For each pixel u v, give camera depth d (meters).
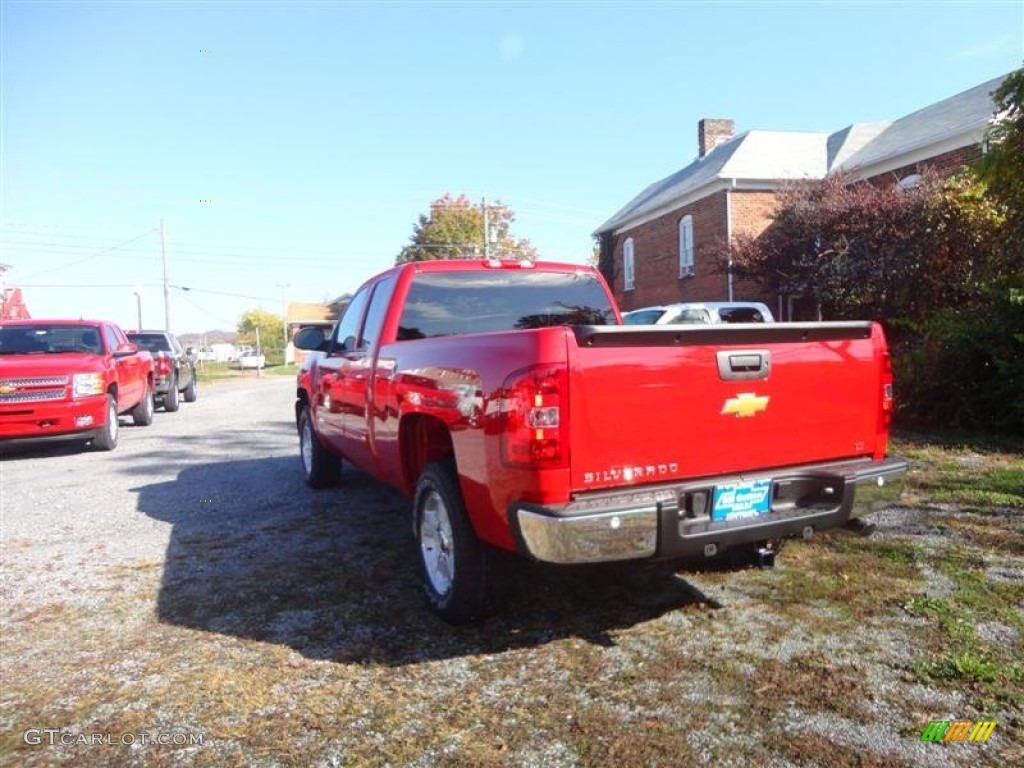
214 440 10.86
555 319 5.29
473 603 3.55
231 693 3.06
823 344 3.49
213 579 4.48
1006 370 7.90
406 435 4.16
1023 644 3.25
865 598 3.79
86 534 5.59
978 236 10.77
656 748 2.57
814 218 13.56
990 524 4.92
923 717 2.71
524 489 2.91
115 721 2.87
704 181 20.98
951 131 15.68
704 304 13.34
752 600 3.84
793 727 2.67
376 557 4.81
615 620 3.67
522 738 2.67
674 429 3.09
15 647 3.58
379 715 2.86
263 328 88.94
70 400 9.31
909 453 7.28
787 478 3.32
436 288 4.93
